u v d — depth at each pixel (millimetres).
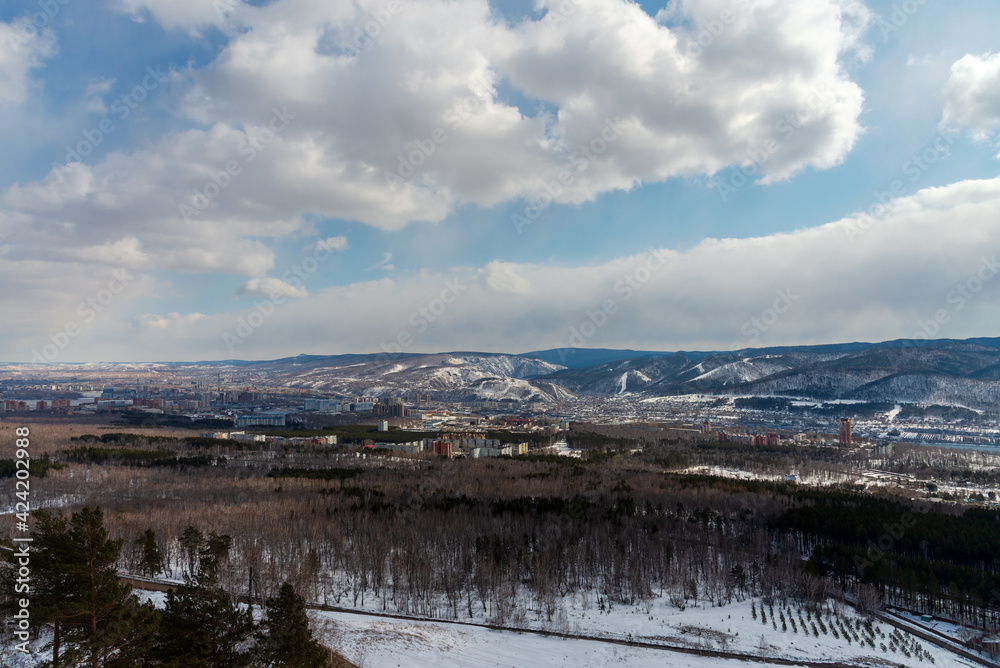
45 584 64688
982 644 125688
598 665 114875
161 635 68875
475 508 199625
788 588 158250
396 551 163500
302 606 75875
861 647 126125
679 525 191750
